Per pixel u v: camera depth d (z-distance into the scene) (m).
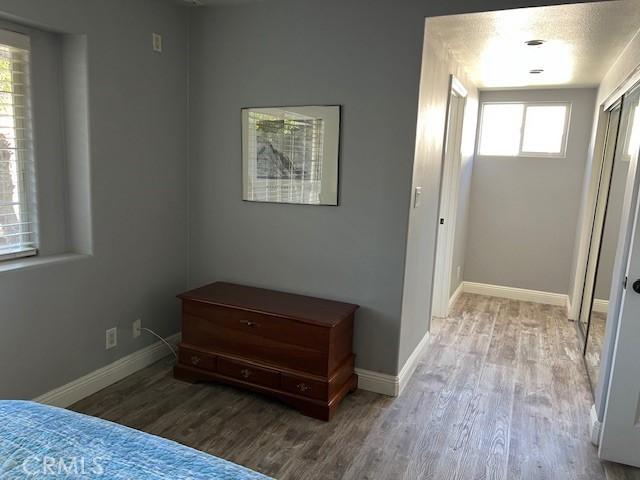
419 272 3.11
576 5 2.20
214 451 2.22
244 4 2.89
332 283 2.90
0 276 2.17
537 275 5.00
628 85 2.69
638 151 2.11
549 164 4.80
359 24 2.63
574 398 2.86
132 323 2.94
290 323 2.56
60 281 2.45
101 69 2.52
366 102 2.67
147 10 2.77
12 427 1.21
